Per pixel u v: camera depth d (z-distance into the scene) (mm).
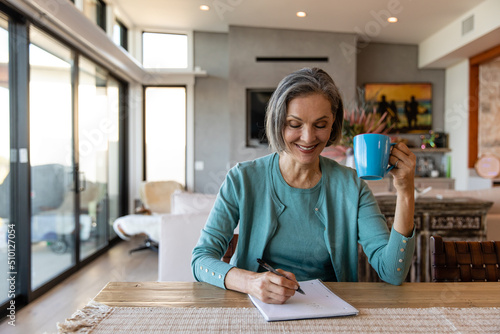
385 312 721
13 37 2631
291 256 981
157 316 698
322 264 995
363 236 975
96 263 3832
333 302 753
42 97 2930
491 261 990
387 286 870
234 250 1127
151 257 4074
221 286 833
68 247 3420
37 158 2850
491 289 855
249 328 649
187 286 860
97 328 649
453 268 984
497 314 714
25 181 2648
